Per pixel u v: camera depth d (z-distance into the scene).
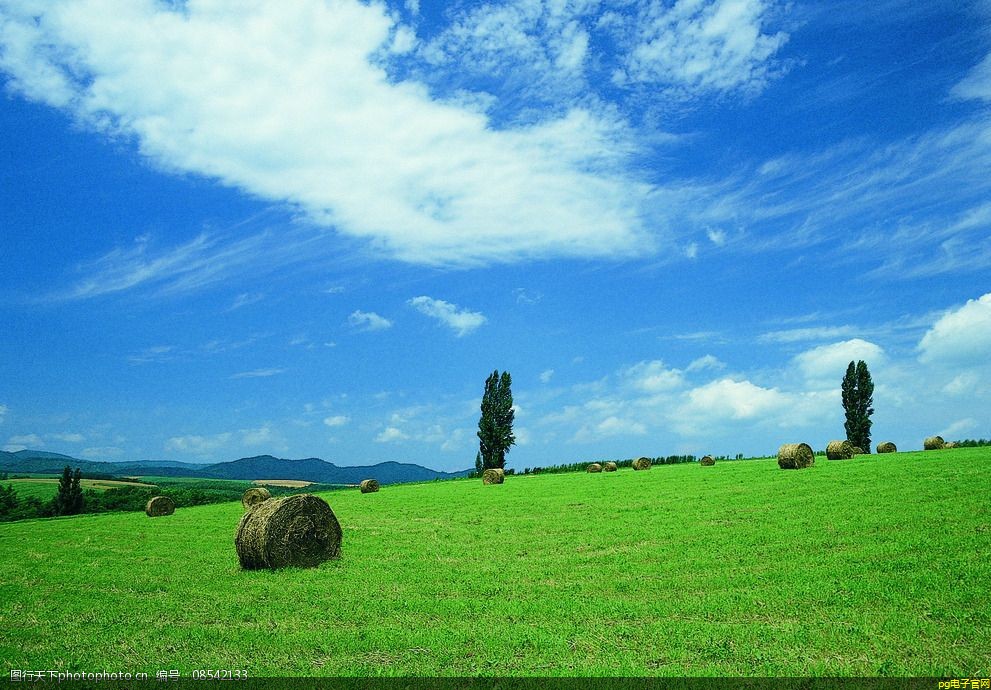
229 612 13.57
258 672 9.82
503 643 10.72
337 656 10.52
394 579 16.41
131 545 26.38
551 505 32.75
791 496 27.89
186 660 10.47
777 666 9.23
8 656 10.87
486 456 83.06
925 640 10.00
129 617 13.48
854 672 8.92
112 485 90.00
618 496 34.56
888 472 34.25
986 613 10.99
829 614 11.48
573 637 10.98
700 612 12.10
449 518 30.22
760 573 14.77
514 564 17.84
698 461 72.00
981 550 15.27
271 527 18.91
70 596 15.84
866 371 76.75
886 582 13.15
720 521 22.84
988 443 55.88
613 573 15.89
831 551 16.66
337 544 20.27
